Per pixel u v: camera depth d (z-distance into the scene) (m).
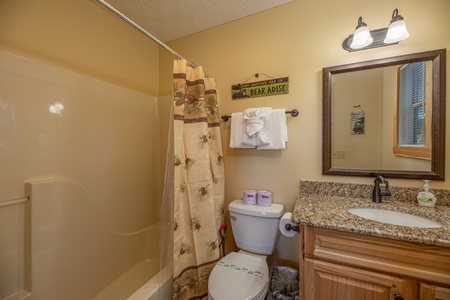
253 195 1.42
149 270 1.64
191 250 1.33
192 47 1.80
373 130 1.21
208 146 1.38
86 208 1.33
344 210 1.01
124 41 1.68
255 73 1.54
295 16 1.40
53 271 1.14
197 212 1.33
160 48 1.99
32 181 1.08
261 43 1.52
